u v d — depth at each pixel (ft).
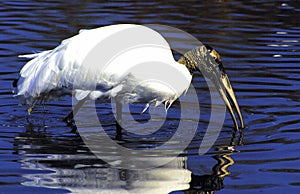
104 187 28.96
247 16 65.46
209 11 67.00
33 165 31.37
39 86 38.14
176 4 69.67
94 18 62.85
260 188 28.76
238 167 31.35
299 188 28.63
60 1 70.38
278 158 32.42
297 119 38.73
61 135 36.58
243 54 52.65
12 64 48.96
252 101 42.19
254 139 35.55
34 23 60.75
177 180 29.89
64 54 37.76
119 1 70.85
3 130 37.27
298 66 49.62
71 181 29.35
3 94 43.60
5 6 67.67
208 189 28.84
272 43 56.08
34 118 39.86
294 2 72.08
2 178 29.63
